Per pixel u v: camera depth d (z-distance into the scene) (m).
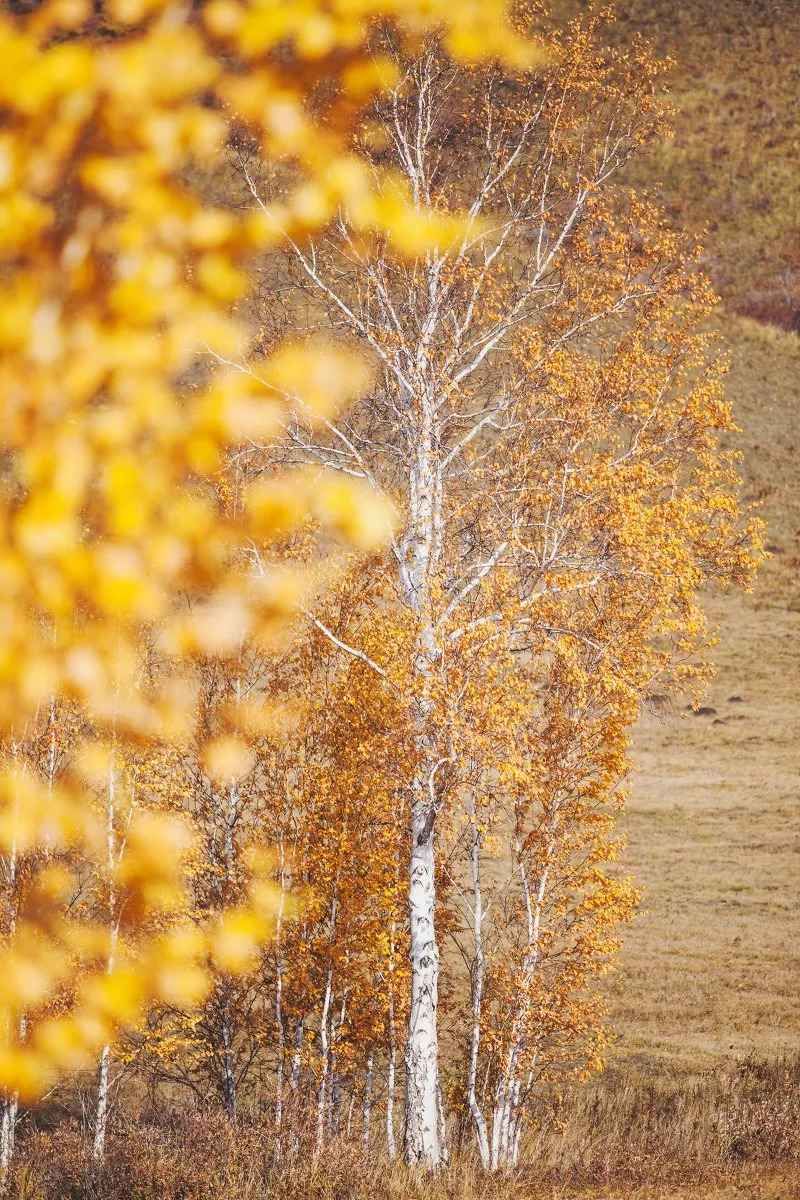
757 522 13.25
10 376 1.97
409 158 13.38
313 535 13.13
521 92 13.96
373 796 14.62
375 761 13.55
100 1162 11.33
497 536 13.61
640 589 13.63
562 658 14.08
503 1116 14.27
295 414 11.97
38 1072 2.25
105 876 7.05
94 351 1.97
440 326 14.44
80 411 2.00
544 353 14.10
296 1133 11.98
